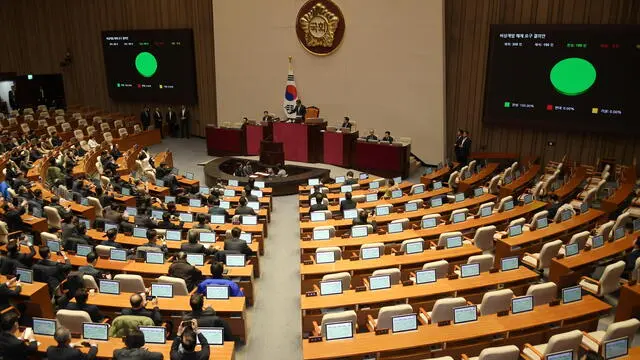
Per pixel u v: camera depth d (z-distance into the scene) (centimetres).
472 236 1126
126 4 2586
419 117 2022
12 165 1512
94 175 1706
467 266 838
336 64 2123
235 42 2305
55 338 575
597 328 794
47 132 2328
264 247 1253
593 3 1684
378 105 2088
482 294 811
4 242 1024
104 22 2658
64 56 2791
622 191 1388
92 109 2795
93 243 1035
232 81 2356
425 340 646
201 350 580
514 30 1783
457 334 658
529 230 1086
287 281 1064
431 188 1566
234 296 789
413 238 1059
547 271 1052
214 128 2139
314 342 644
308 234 1144
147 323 666
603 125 1719
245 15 2252
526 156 1909
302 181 1738
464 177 1656
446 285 803
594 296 821
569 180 1562
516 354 582
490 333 661
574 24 1697
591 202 1384
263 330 869
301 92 2217
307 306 739
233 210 1329
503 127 1928
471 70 1934
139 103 2723
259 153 2019
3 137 2008
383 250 954
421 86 1989
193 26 2461
